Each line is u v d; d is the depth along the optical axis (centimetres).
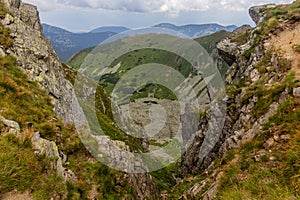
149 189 2248
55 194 1074
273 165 1250
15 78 1695
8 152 1013
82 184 1352
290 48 2548
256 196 1084
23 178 983
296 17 3123
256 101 2198
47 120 1602
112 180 1560
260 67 2725
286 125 1484
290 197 963
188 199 1741
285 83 1961
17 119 1295
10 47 2025
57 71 2747
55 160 1234
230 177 1384
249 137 1841
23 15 2823
